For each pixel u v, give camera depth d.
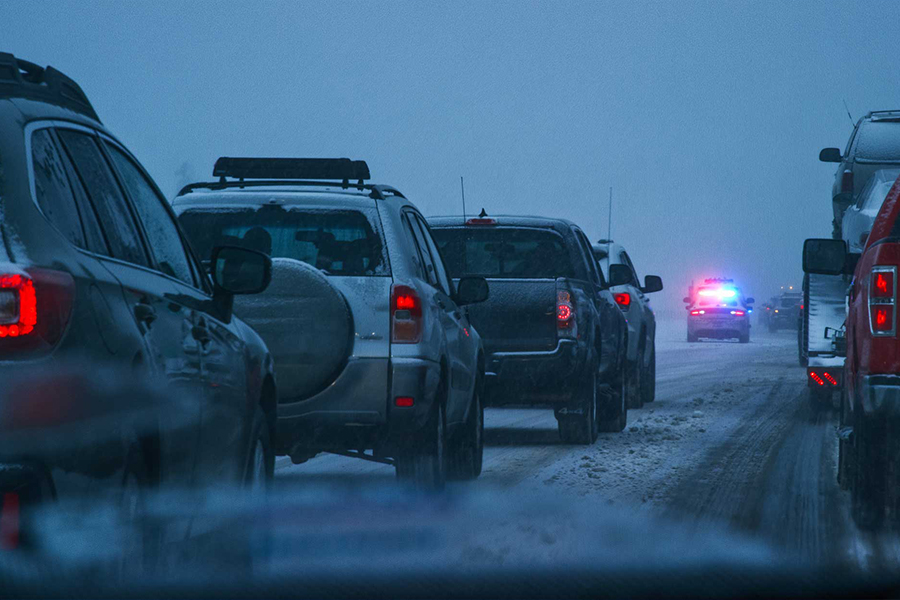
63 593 6.91
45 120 8.36
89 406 7.21
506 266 26.69
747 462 21.86
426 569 10.98
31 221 7.30
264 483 12.09
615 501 16.77
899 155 40.88
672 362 67.12
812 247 18.23
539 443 25.58
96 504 7.30
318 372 15.44
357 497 15.75
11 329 6.74
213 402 10.00
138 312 8.35
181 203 17.36
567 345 23.70
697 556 12.38
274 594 9.68
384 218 16.73
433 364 16.03
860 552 13.18
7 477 6.49
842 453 18.14
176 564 8.98
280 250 17.19
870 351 14.07
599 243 37.91
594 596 10.26
